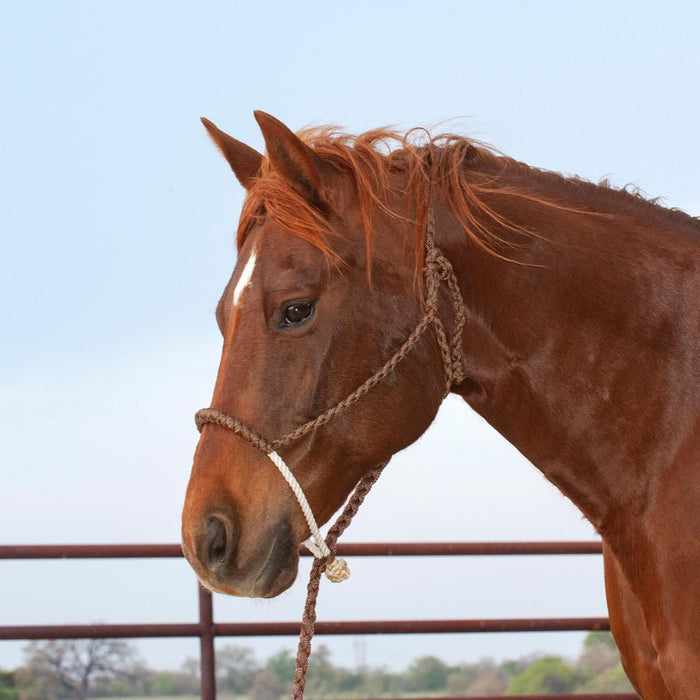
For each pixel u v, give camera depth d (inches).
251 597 108.3
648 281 118.1
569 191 126.9
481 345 119.4
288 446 109.1
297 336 109.7
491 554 235.0
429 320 115.6
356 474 115.9
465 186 119.9
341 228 114.8
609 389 116.9
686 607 108.5
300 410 109.7
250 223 116.3
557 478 121.3
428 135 128.2
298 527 110.3
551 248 119.1
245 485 107.3
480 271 118.7
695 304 117.2
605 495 118.1
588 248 119.4
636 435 115.9
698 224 126.9
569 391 117.8
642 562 114.5
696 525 109.8
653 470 114.7
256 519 107.1
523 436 121.2
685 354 116.0
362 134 125.9
